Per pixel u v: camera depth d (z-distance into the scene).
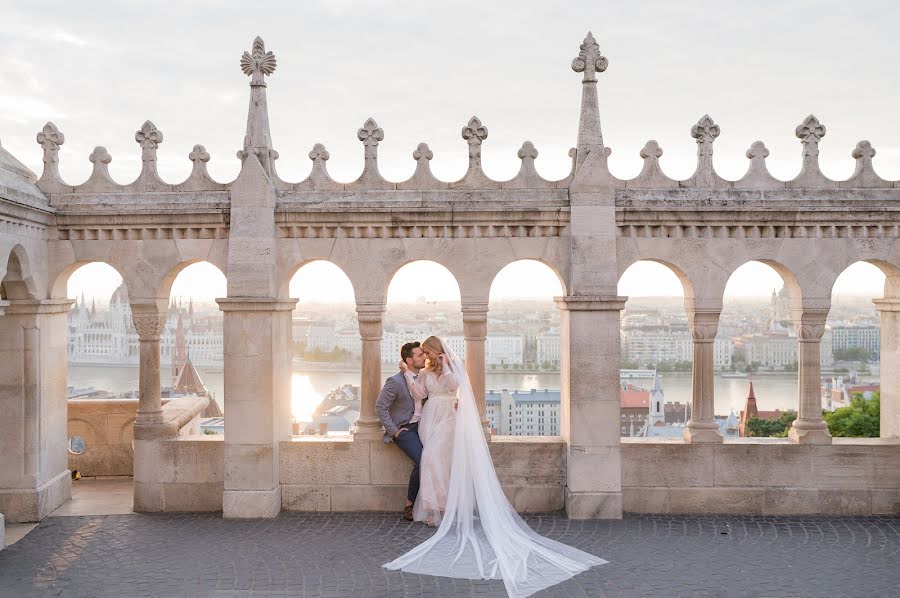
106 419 12.10
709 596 7.15
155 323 10.13
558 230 9.97
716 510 9.94
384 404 9.55
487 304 10.00
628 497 9.98
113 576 7.65
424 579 7.59
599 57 9.88
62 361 10.41
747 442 10.06
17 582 7.48
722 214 9.77
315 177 10.05
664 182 9.94
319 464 10.10
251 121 9.92
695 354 10.10
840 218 9.73
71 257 9.98
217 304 9.72
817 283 9.84
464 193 9.92
